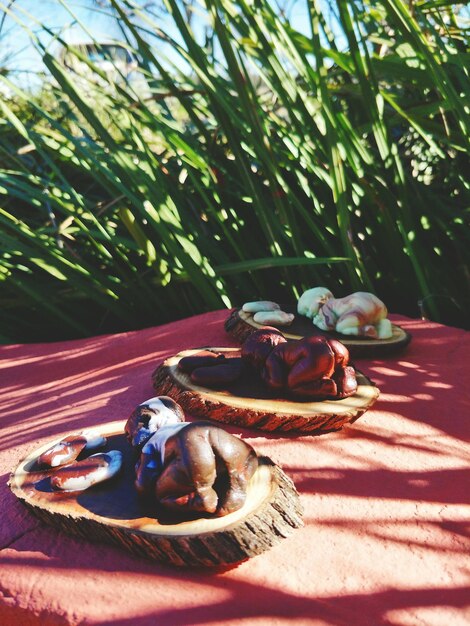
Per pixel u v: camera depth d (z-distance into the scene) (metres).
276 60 0.51
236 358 0.34
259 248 0.59
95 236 0.57
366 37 0.56
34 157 0.68
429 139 0.52
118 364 0.41
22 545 0.22
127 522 0.21
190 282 0.57
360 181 0.51
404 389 0.33
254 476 0.23
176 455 0.21
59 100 0.64
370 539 0.22
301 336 0.39
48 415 0.33
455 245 0.54
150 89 0.63
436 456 0.27
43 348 0.48
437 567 0.21
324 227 0.56
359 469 0.26
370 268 0.55
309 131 0.53
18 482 0.24
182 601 0.19
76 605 0.19
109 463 0.24
